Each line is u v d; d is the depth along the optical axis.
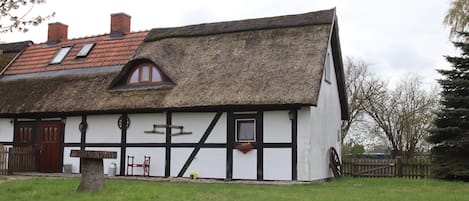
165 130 16.47
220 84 15.66
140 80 17.33
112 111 16.98
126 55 19.41
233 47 17.02
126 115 17.17
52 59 21.17
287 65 15.45
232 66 16.23
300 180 14.64
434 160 17.31
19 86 19.94
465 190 13.15
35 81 19.89
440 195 11.62
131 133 17.02
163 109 16.06
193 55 17.41
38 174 17.33
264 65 15.77
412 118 34.38
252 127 15.52
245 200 10.02
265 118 15.19
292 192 11.68
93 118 17.77
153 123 16.72
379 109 36.12
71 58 20.64
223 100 15.05
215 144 15.70
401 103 35.66
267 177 14.97
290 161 14.78
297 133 14.78
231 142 15.48
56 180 13.84
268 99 14.55
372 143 36.50
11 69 21.61
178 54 17.75
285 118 14.95
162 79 16.86
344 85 18.94
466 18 16.98
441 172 16.98
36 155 18.53
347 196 11.03
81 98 17.72
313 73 14.85
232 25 18.00
